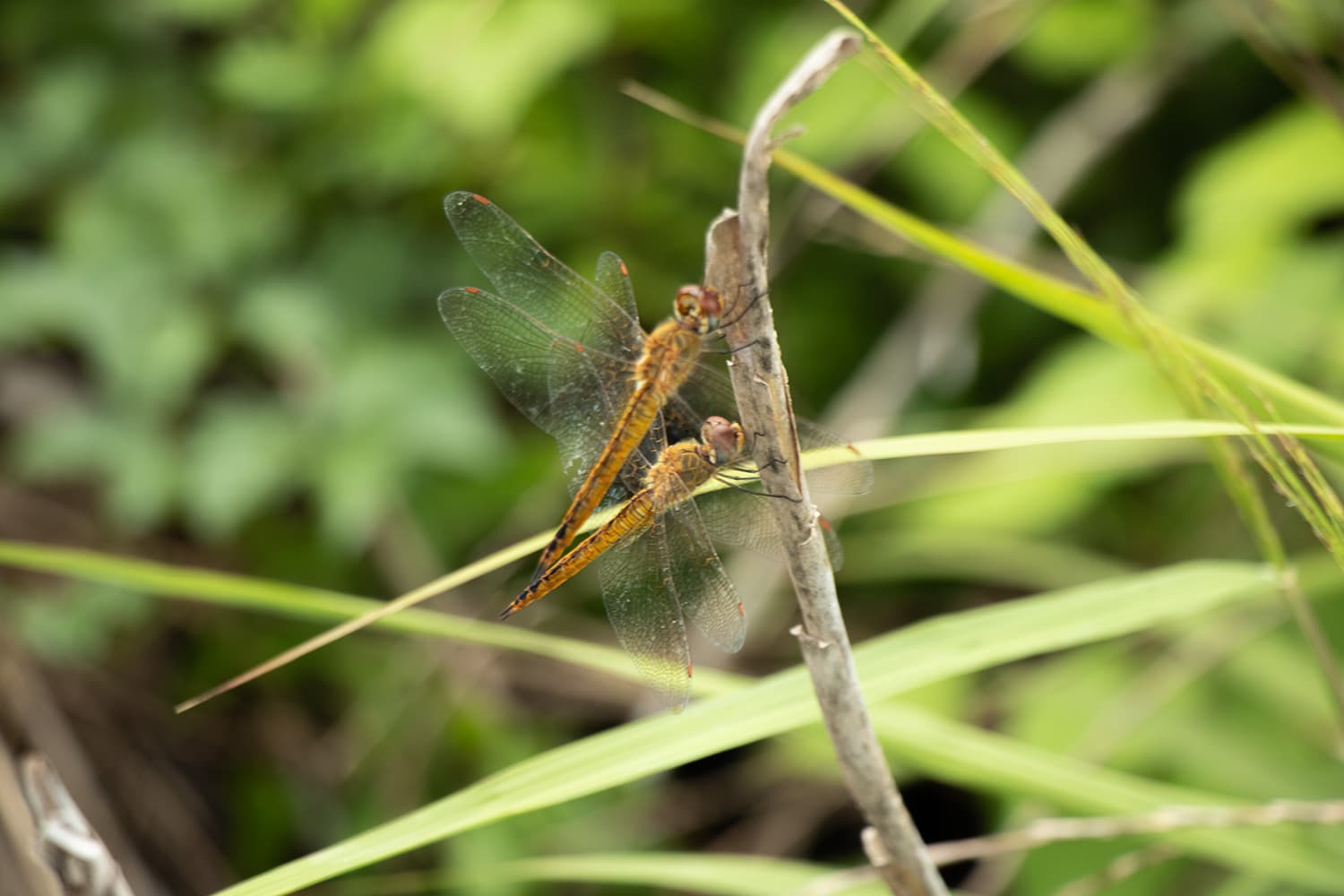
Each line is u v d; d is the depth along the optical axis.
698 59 1.17
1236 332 1.11
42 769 0.96
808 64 0.93
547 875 1.02
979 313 1.17
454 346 1.16
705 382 1.01
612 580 1.00
